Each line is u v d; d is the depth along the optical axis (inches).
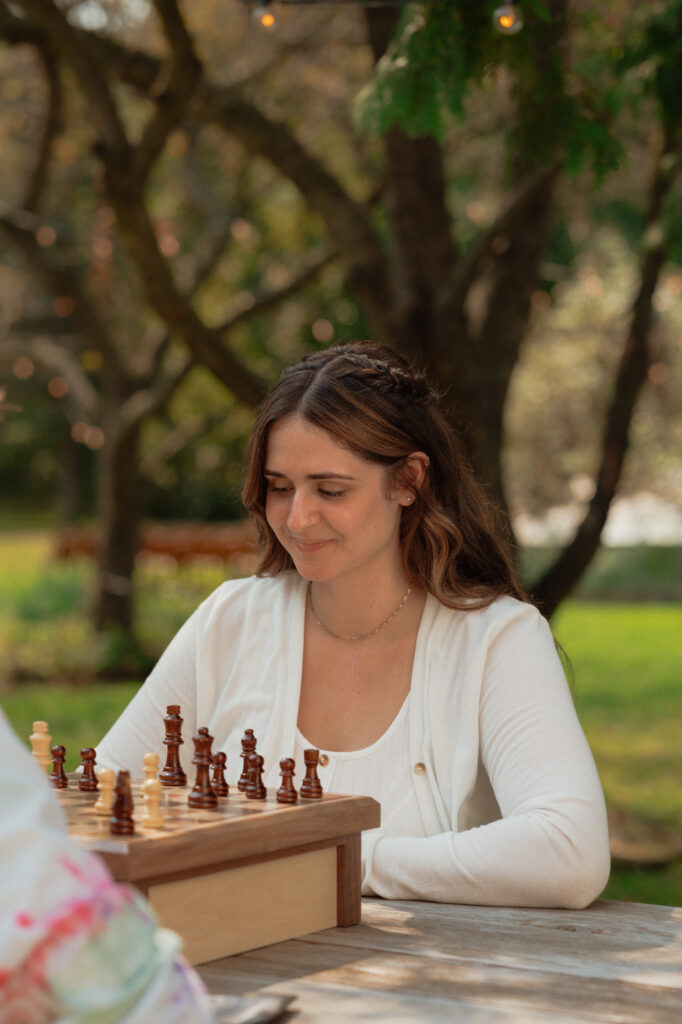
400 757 85.5
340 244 197.6
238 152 412.2
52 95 339.3
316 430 82.3
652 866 242.4
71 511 956.0
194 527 796.6
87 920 38.5
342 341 94.6
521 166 186.5
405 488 87.6
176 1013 39.9
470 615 87.5
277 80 374.3
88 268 445.4
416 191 192.1
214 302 466.6
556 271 289.4
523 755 80.7
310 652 90.1
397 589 89.1
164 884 56.6
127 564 433.1
